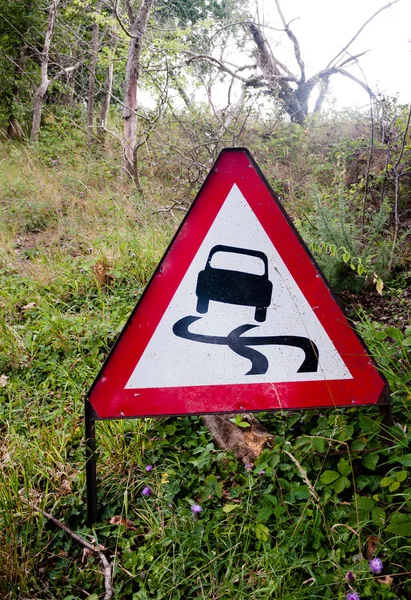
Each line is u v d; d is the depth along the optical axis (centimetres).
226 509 182
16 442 235
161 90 770
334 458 199
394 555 163
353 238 368
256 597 159
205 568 171
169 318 183
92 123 1231
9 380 305
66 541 193
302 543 170
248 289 183
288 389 184
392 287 360
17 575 174
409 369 233
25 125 1388
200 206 182
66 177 771
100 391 183
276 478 194
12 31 1314
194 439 230
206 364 184
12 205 696
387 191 488
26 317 382
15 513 194
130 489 210
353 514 173
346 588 155
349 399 183
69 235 576
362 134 641
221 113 773
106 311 369
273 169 620
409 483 186
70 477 218
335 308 182
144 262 433
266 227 181
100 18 880
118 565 178
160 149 792
